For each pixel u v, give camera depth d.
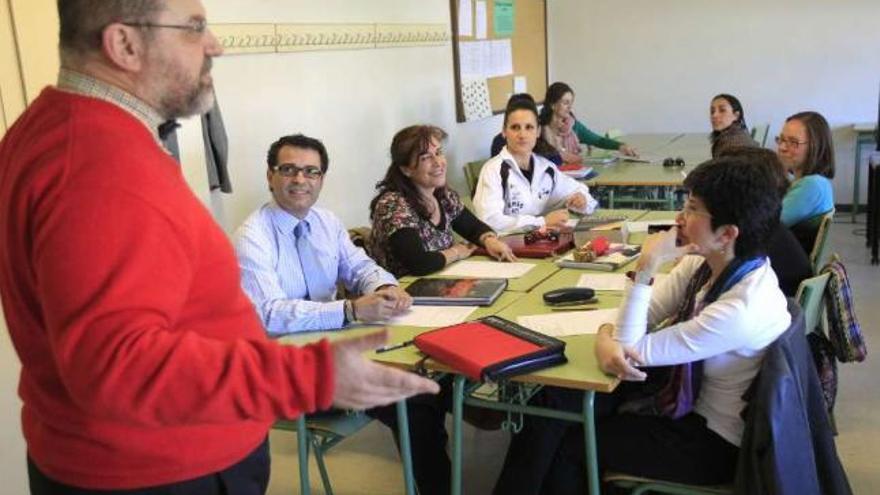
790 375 1.58
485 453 2.78
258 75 3.48
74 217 0.90
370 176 4.38
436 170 2.69
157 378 0.87
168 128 1.14
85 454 1.06
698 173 1.72
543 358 1.69
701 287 1.83
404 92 4.71
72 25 1.00
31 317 1.02
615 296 2.19
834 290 2.34
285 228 2.27
